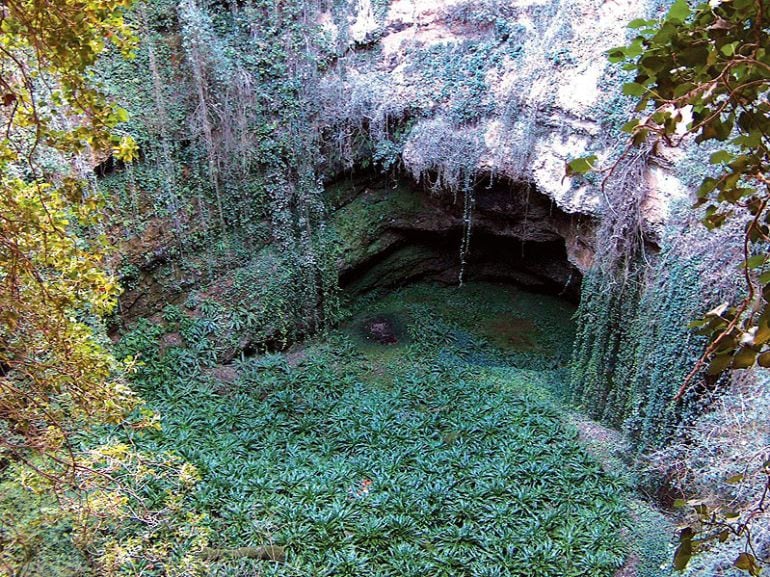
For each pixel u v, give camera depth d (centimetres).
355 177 1786
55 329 588
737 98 251
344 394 1562
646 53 270
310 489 1208
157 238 1497
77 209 567
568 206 1420
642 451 1240
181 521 1049
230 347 1594
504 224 1766
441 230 1862
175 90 1479
